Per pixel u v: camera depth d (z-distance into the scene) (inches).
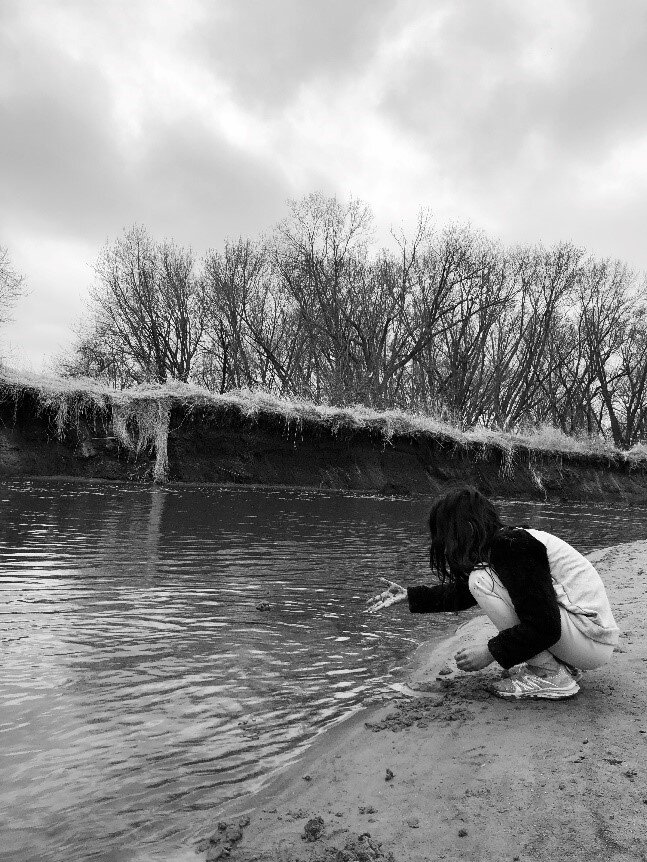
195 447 715.4
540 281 1380.4
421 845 78.8
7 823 83.4
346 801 91.4
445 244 1231.5
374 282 1230.3
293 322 1254.9
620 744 103.7
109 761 101.0
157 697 126.6
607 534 509.0
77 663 141.4
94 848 79.1
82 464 649.6
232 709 124.0
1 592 195.9
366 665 155.6
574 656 122.3
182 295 1270.9
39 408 639.8
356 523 441.4
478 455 879.1
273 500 569.9
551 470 950.4
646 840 76.9
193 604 198.7
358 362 1161.4
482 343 1278.3
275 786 96.3
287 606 205.8
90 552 270.1
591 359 1526.8
